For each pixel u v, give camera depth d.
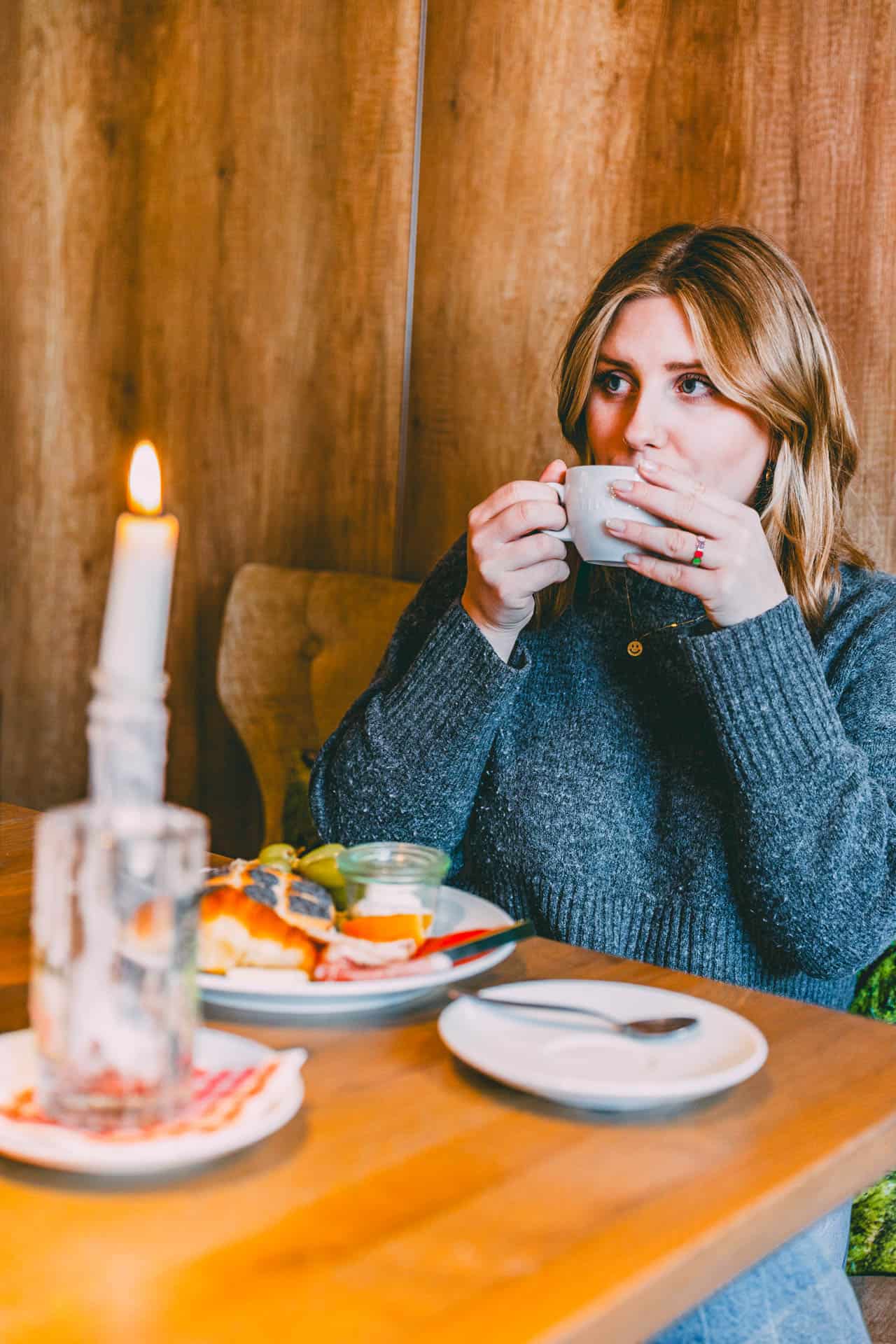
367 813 1.21
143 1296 0.50
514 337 2.14
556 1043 0.74
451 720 1.18
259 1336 0.47
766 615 1.04
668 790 1.22
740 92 1.89
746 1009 0.85
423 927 0.86
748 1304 0.81
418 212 2.24
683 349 1.18
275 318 2.46
